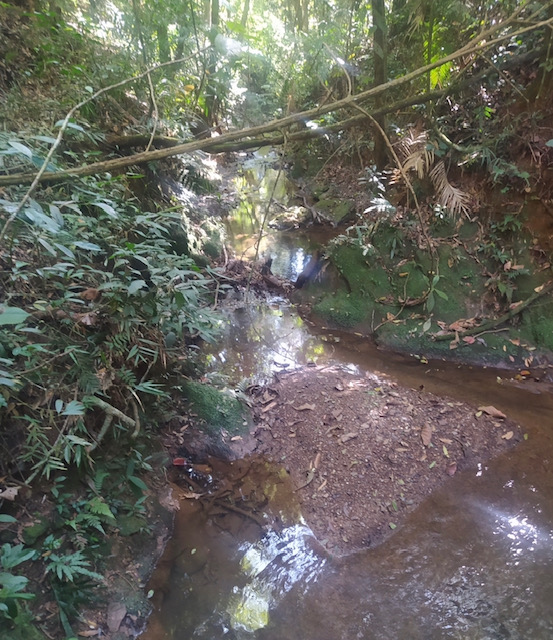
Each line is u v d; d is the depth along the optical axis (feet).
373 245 16.43
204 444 10.45
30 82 13.64
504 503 9.29
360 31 22.09
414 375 13.05
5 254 7.96
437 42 16.57
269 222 21.98
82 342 8.51
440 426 10.97
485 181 15.97
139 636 7.04
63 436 7.33
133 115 16.58
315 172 26.21
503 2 15.48
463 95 16.94
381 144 19.07
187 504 9.30
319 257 17.35
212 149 14.01
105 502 8.22
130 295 8.59
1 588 5.58
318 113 9.23
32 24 15.12
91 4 18.11
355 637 7.11
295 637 7.11
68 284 9.09
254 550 8.50
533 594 7.57
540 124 15.16
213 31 13.94
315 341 14.57
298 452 10.53
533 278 14.28
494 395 12.18
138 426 8.82
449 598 7.61
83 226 9.07
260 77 28.89
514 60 15.42
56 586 6.78
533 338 13.65
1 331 6.96
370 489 9.62
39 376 7.59
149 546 8.29
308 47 22.12
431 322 14.55
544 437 10.78
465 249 15.42
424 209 16.63
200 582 7.91
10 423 7.40
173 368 11.33
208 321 10.72
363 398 11.81
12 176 7.35
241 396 11.76
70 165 11.91
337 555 8.43
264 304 16.03
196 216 18.25
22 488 7.31
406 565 8.19
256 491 9.71
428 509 9.24
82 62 15.42
